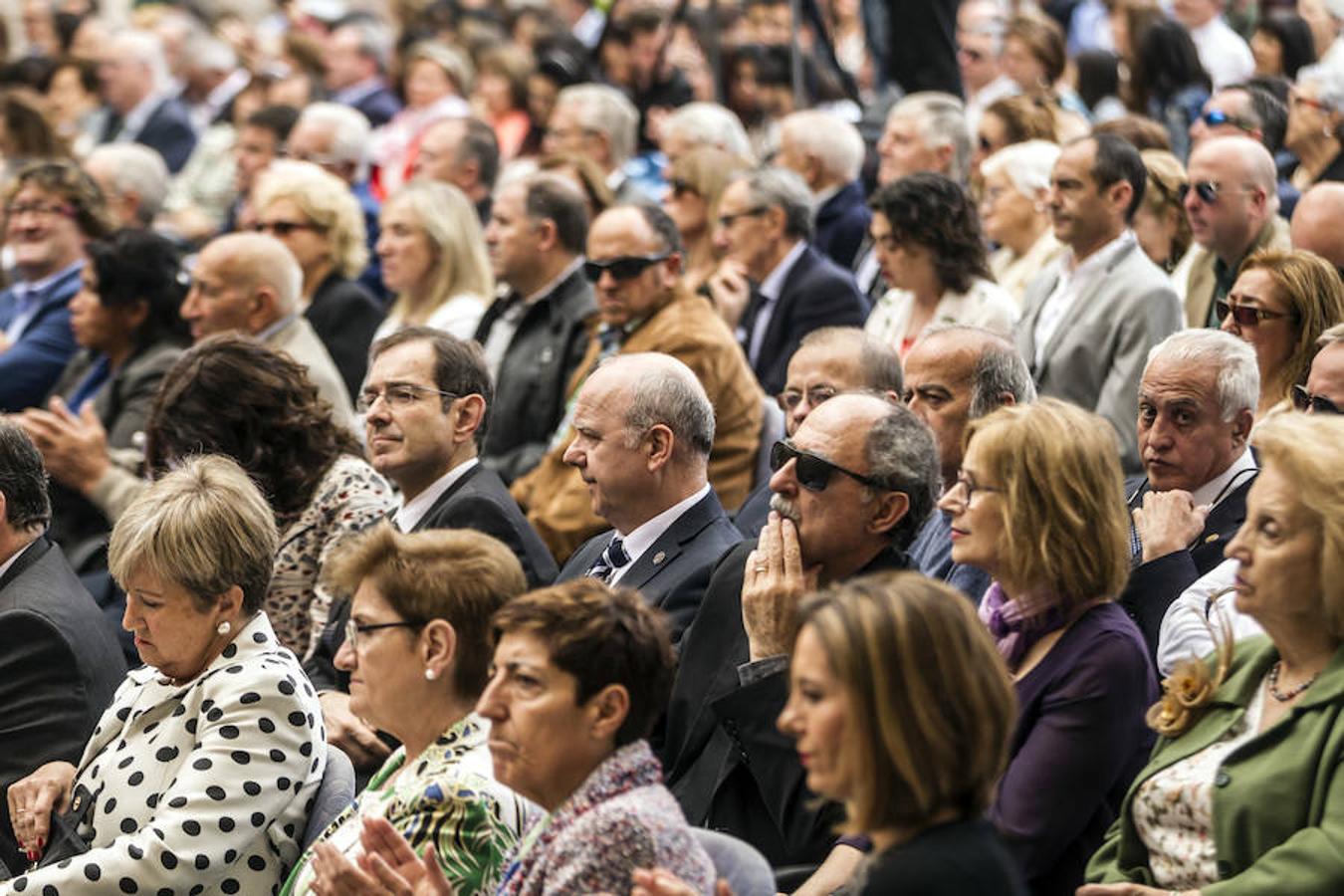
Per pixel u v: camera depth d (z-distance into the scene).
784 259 16.56
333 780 9.70
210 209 25.84
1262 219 14.03
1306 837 7.59
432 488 12.06
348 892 7.88
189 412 12.09
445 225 17.19
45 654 10.68
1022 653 8.66
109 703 10.90
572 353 15.70
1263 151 14.05
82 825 9.77
